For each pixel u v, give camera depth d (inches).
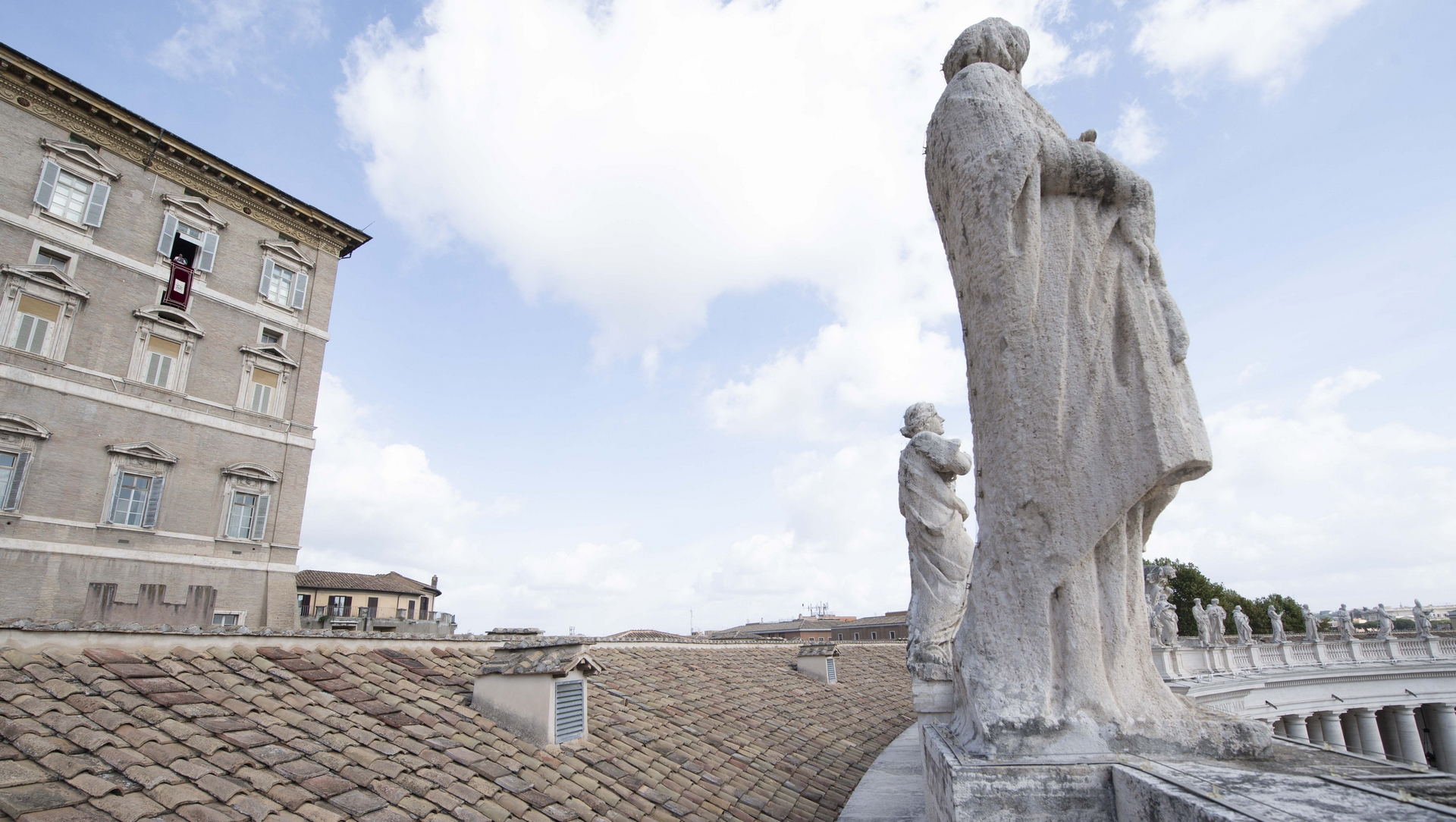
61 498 1171.3
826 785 448.8
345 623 1199.6
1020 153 158.4
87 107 1280.8
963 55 186.9
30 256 1205.7
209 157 1424.7
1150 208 162.4
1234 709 968.9
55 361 1196.5
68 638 332.5
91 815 220.4
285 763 285.6
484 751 356.8
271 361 1494.8
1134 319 155.9
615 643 708.0
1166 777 118.6
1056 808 129.5
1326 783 110.3
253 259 1509.6
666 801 364.5
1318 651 1241.4
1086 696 145.4
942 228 187.2
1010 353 159.0
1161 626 930.7
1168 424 149.6
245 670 368.5
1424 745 1413.6
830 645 864.3
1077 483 152.3
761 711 609.9
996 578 158.7
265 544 1422.2
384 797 283.6
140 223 1343.5
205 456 1360.7
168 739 280.1
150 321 1321.4
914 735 634.8
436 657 482.9
